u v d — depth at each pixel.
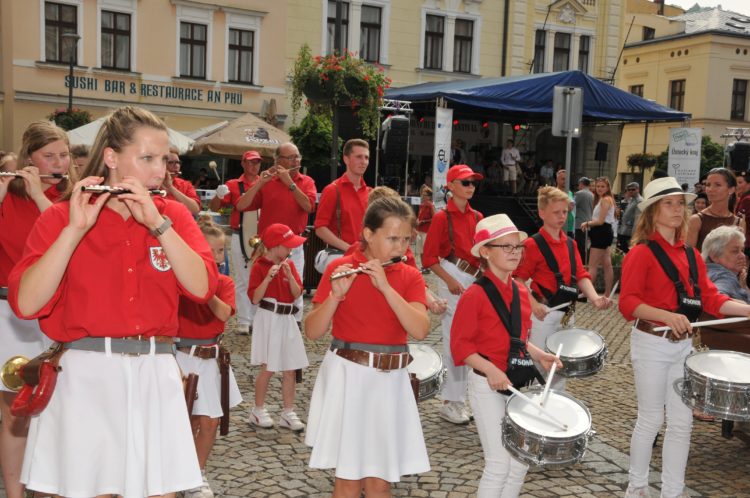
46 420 2.60
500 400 3.63
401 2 25.78
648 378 4.14
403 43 25.98
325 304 3.41
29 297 2.43
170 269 2.65
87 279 2.55
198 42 23.48
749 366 3.95
